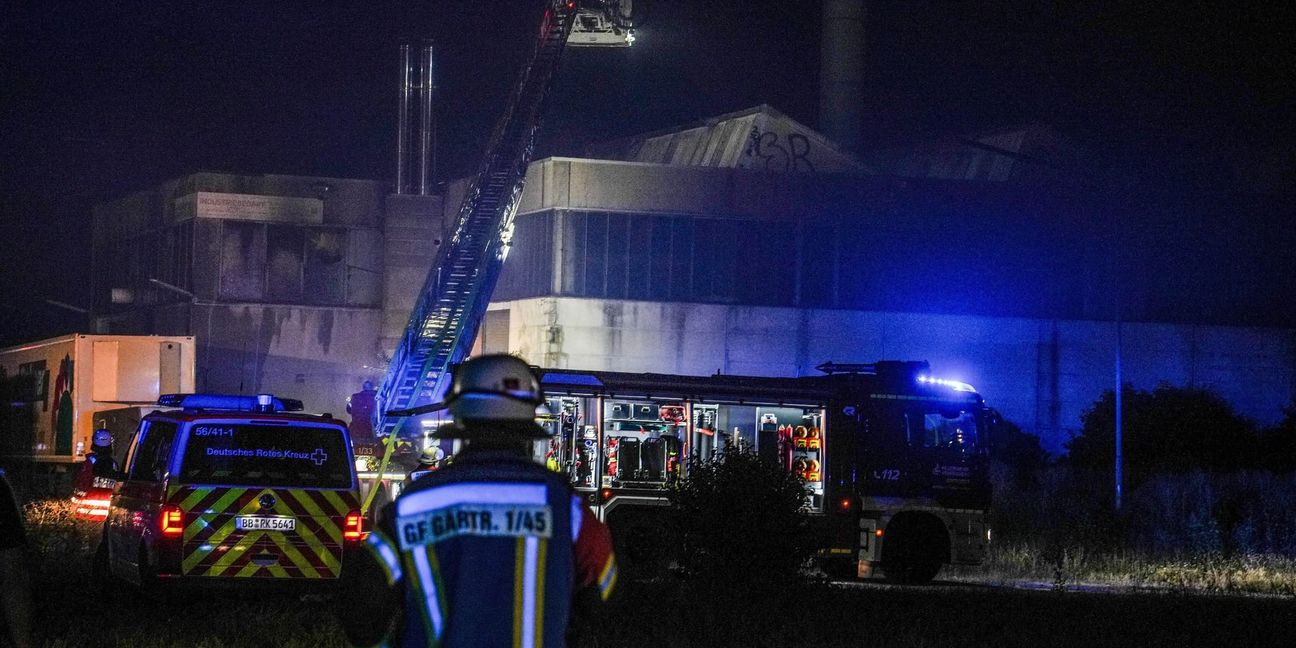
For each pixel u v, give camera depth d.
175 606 14.38
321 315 60.22
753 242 52.31
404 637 3.71
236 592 15.17
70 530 21.45
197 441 13.96
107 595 15.30
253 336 59.56
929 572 21.45
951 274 53.72
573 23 46.97
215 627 12.23
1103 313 54.84
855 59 65.69
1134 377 54.47
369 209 61.12
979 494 21.55
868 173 55.28
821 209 52.78
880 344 52.75
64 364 36.56
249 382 59.31
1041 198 54.53
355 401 38.78
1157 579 23.36
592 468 19.83
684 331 51.34
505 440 3.86
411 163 60.12
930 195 53.62
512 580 3.67
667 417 20.22
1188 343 54.84
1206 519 27.83
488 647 3.62
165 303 61.78
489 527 3.70
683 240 51.78
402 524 3.71
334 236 60.81
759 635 12.56
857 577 22.03
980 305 53.84
